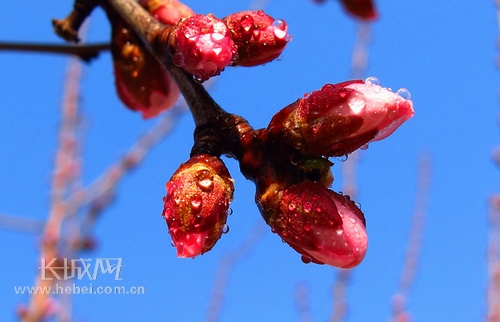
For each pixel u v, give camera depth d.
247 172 0.14
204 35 0.13
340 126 0.13
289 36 0.14
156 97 0.17
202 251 0.13
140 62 0.16
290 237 0.13
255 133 0.14
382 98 0.13
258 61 0.14
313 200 0.13
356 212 0.13
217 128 0.14
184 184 0.13
